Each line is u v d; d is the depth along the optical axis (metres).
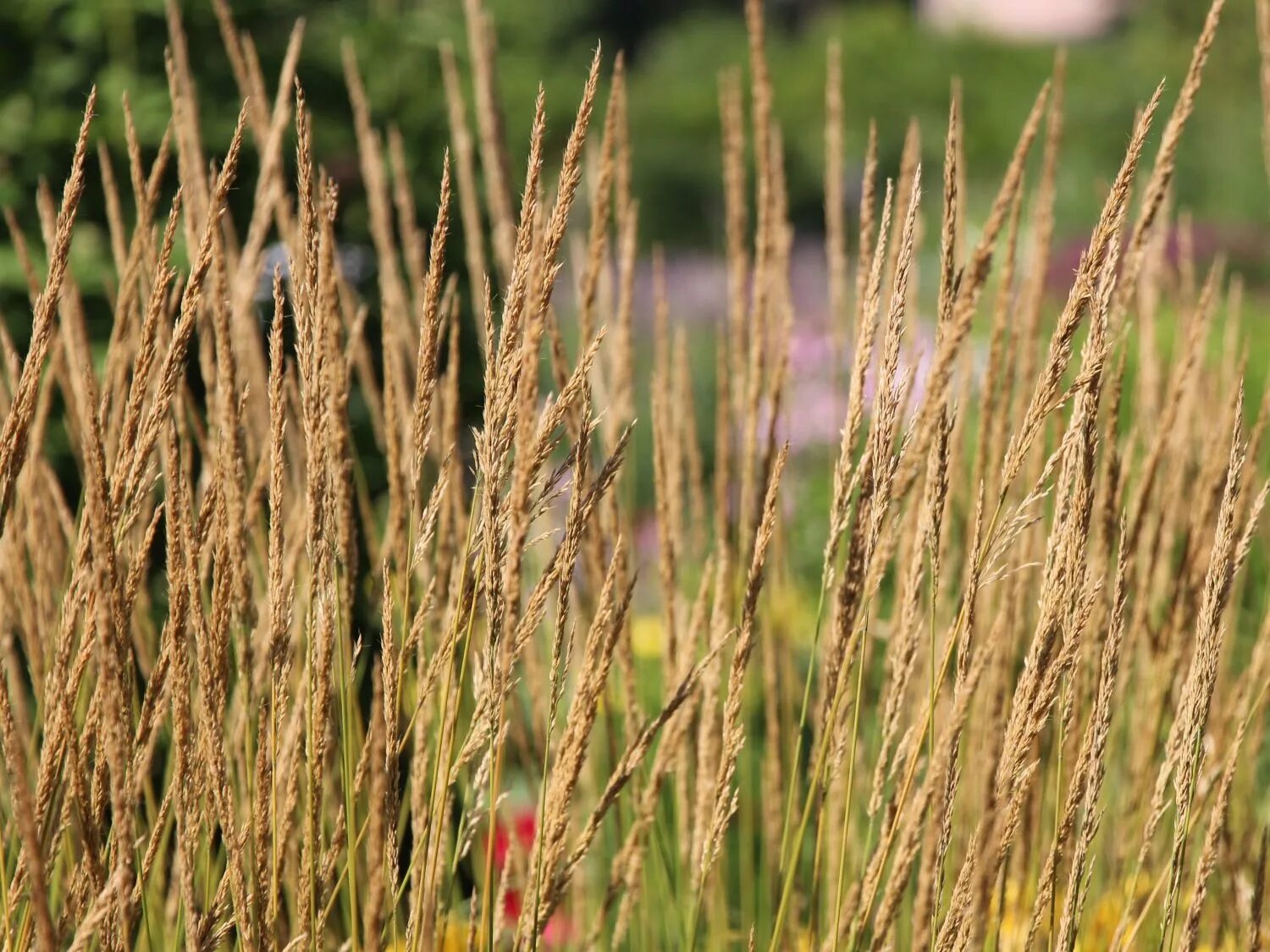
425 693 2.57
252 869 2.54
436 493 2.55
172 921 2.83
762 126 3.04
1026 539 2.93
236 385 2.59
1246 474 2.95
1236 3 23.95
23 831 2.35
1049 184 2.98
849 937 2.63
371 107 5.66
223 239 3.08
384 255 3.21
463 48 6.11
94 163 5.11
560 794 2.53
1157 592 3.07
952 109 2.57
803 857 3.14
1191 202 19.70
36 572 2.93
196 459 3.31
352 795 2.61
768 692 3.05
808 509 5.71
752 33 3.03
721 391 2.99
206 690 2.50
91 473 2.42
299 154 2.51
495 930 2.76
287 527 2.94
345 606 2.60
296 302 2.52
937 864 2.55
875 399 2.55
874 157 2.87
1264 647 2.91
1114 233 2.46
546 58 24.52
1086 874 2.65
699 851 2.85
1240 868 2.94
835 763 2.66
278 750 2.80
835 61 3.15
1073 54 28.58
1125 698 3.11
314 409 2.52
